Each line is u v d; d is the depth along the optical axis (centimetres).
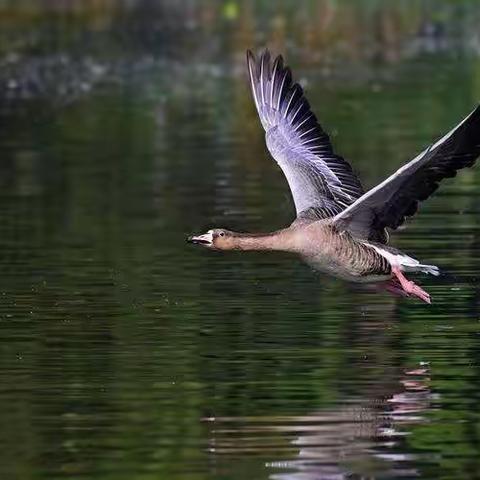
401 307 1658
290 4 4225
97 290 1752
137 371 1436
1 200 2328
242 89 3278
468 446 1234
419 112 2975
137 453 1226
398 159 2552
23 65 3550
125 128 2930
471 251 1925
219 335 1555
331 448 1232
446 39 3794
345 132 2802
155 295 1725
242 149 2728
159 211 2231
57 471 1186
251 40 3772
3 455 1222
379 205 1452
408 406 1334
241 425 1288
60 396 1364
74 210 2245
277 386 1390
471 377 1411
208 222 2145
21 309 1662
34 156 2684
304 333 1563
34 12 4188
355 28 3928
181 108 3111
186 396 1364
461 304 1675
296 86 1588
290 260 1898
